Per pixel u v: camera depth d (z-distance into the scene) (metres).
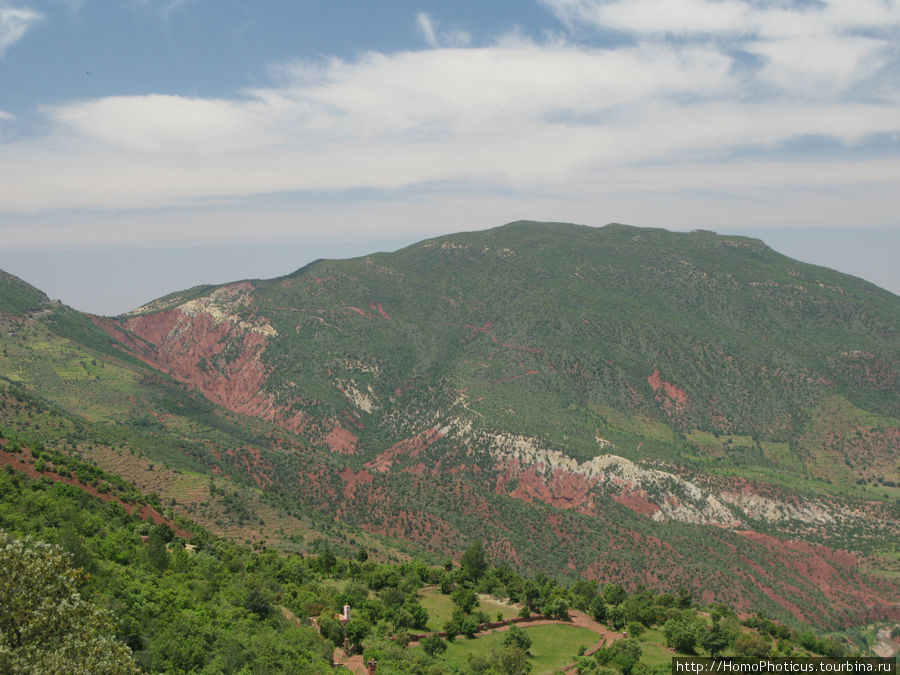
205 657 67.19
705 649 111.75
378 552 165.62
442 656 96.50
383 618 103.75
